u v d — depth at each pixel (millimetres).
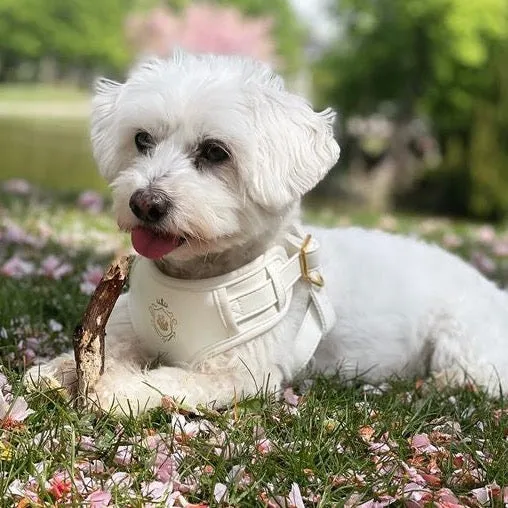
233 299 716
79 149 4117
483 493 612
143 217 700
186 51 776
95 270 998
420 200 3682
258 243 736
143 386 684
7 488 573
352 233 861
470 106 3584
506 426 707
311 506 597
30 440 620
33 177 3164
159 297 725
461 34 3893
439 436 683
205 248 712
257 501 586
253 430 656
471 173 3406
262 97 726
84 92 8695
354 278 816
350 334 808
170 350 733
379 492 606
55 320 865
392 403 728
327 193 4020
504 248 1629
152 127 732
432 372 833
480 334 831
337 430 662
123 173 731
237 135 710
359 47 4117
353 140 4152
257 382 722
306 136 742
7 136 4387
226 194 716
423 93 4016
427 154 4172
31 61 8609
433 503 595
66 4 8078
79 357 676
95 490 584
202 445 634
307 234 764
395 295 823
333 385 758
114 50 8102
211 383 707
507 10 3965
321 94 4281
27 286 938
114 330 760
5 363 750
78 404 672
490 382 812
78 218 1532
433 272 853
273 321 727
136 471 607
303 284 760
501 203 3361
